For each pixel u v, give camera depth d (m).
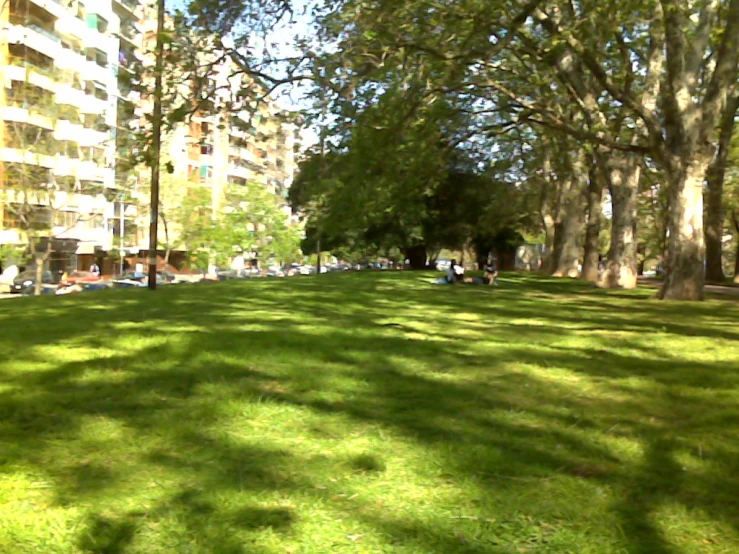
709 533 3.56
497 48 14.80
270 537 3.41
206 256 52.97
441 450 4.75
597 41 17.42
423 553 3.29
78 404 5.83
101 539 3.37
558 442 5.02
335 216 20.94
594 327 11.84
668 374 7.53
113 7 50.56
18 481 4.07
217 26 14.55
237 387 6.46
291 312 13.55
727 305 16.86
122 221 55.78
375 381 6.93
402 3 14.83
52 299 17.61
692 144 18.36
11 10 38.66
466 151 37.12
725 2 20.94
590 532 3.55
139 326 10.73
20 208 34.00
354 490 4.02
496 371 7.58
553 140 29.72
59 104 32.91
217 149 69.38
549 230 47.94
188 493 3.93
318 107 16.06
